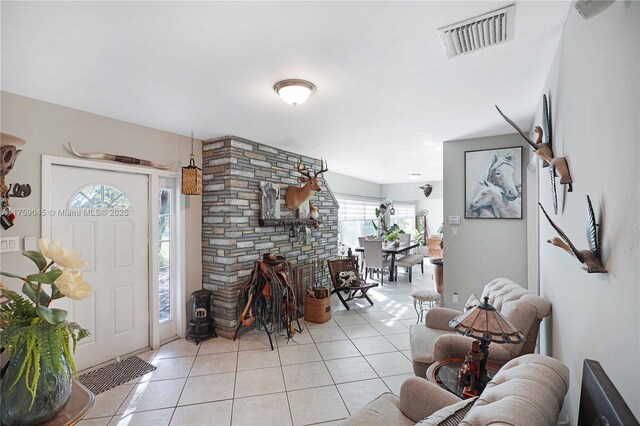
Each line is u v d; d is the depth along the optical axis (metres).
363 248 6.89
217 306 3.54
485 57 1.82
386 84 2.17
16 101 2.27
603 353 1.11
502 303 2.34
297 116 2.84
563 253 1.75
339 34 1.57
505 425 0.82
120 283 2.95
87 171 2.72
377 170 6.51
